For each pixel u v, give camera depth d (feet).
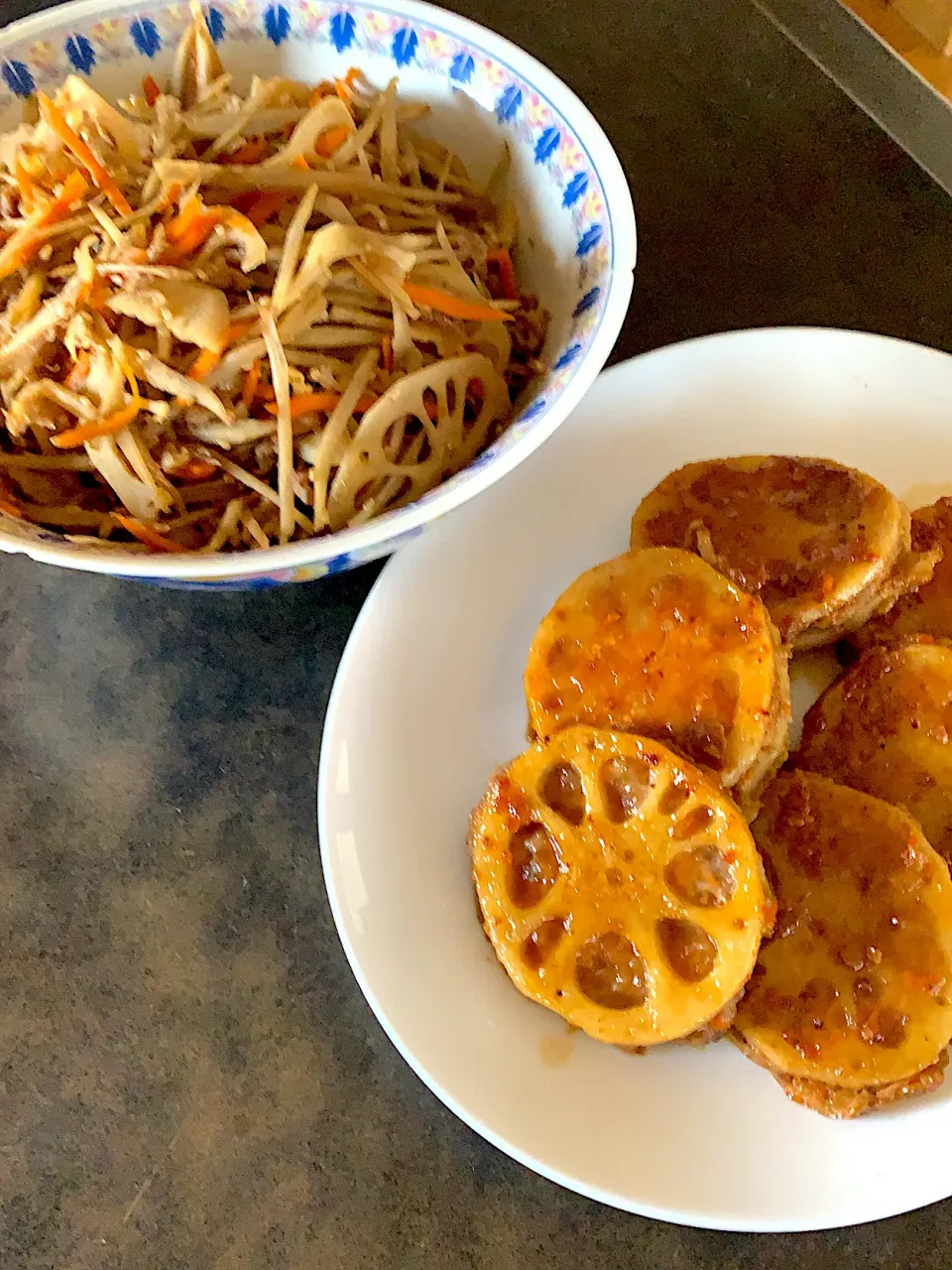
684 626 0.76
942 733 0.78
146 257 0.72
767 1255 0.70
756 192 1.06
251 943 0.78
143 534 0.76
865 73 1.12
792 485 0.84
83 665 0.88
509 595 0.87
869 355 0.92
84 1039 0.76
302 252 0.76
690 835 0.71
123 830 0.82
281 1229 0.70
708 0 1.16
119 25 0.86
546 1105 0.71
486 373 0.81
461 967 0.75
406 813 0.79
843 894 0.73
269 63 0.90
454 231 0.86
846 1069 0.69
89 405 0.74
